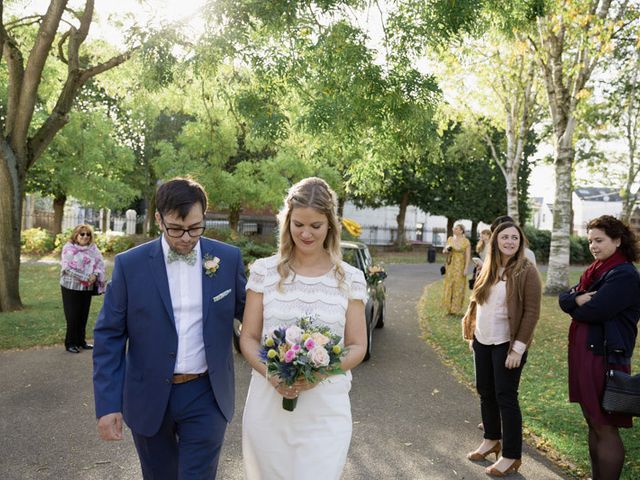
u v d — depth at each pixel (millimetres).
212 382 2684
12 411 5199
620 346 3525
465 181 35875
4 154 10617
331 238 2707
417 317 11680
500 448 4336
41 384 6082
